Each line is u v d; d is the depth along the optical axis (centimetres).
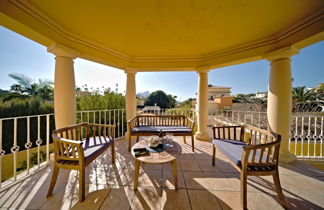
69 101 233
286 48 213
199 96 366
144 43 274
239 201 150
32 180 183
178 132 284
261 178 192
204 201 149
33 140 688
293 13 181
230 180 187
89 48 262
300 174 200
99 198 152
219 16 189
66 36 224
